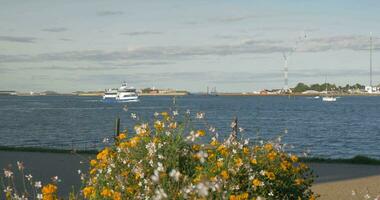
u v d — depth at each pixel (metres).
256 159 7.39
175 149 6.66
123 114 89.88
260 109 121.06
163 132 7.04
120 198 6.01
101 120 71.25
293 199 7.53
